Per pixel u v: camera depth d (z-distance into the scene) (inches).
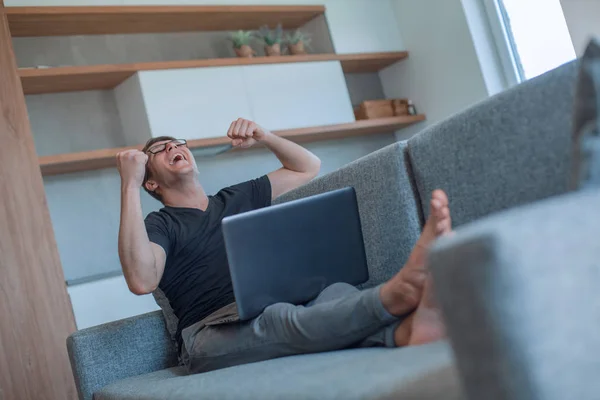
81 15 163.5
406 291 54.7
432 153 67.0
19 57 167.3
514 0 180.4
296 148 99.3
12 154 141.4
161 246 82.4
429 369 41.0
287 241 68.0
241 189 93.8
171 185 92.4
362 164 76.5
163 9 171.3
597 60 45.8
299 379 50.1
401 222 71.2
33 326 136.1
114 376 88.8
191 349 77.0
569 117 53.6
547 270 31.3
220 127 173.2
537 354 30.2
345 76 210.7
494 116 59.9
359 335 59.7
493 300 30.2
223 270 83.9
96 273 163.9
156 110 165.9
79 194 165.9
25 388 133.4
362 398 40.2
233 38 185.6
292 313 64.9
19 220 138.9
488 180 61.1
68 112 169.9
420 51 201.8
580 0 150.3
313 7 193.0
